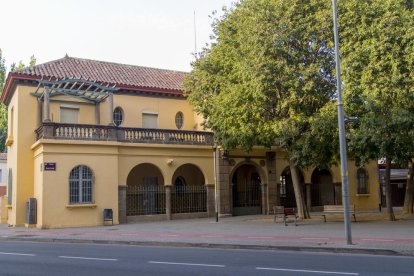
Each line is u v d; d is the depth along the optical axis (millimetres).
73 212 24109
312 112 21547
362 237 16656
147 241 17000
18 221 25750
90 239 18109
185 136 28688
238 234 18734
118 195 25672
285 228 20812
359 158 22891
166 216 27359
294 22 20500
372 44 18719
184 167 31797
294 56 20656
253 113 21859
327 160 22641
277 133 21328
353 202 34562
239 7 23453
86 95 27031
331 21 19922
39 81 23891
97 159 25016
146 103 30188
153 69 33500
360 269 10516
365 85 18969
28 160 26156
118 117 29188
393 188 40281
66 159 24141
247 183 32094
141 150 26922
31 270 10789
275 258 12617
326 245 14609
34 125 26438
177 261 12164
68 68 28766
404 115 18188
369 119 18922
